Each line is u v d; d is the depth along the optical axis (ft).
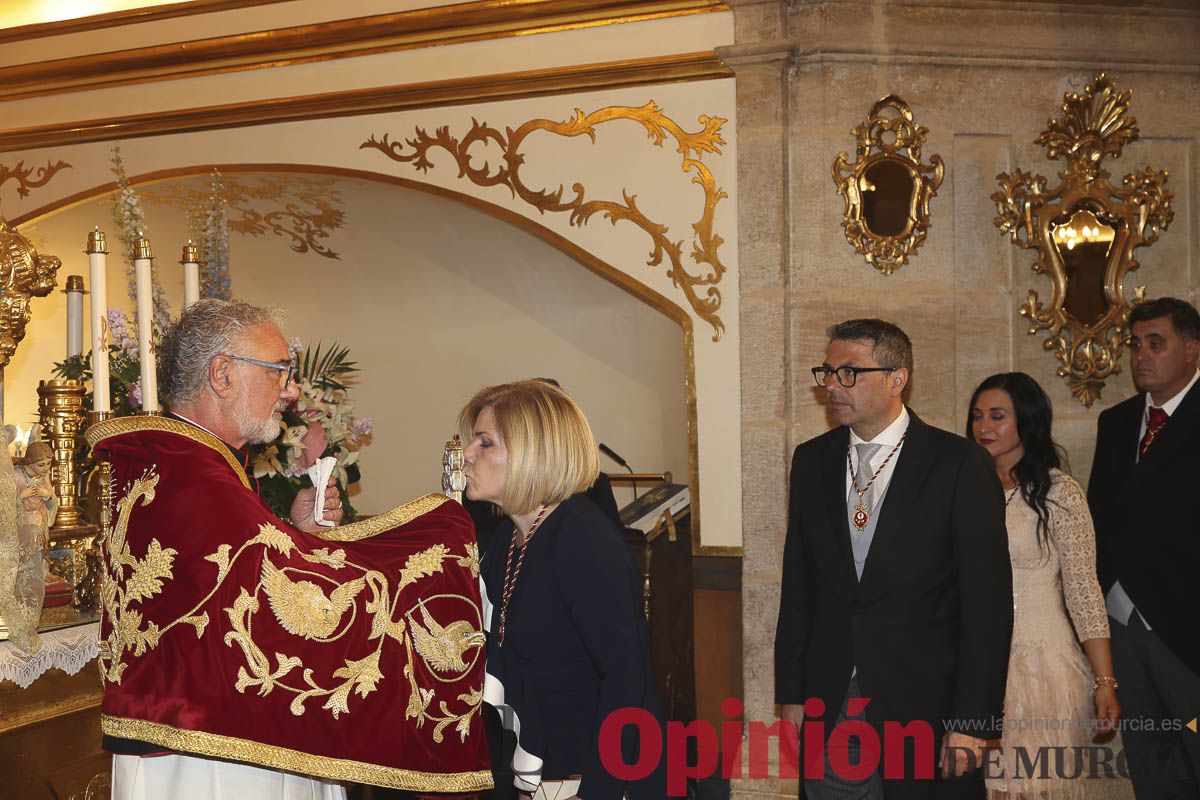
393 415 18.83
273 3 15.20
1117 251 12.93
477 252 16.75
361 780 5.93
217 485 5.87
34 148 16.85
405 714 6.15
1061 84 13.00
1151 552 10.38
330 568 6.04
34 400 19.49
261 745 5.63
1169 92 13.01
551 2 13.62
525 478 6.68
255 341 6.31
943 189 12.90
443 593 6.46
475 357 18.17
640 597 6.75
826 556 8.68
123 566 5.88
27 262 9.00
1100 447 11.41
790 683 9.12
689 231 13.47
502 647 6.98
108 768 8.69
